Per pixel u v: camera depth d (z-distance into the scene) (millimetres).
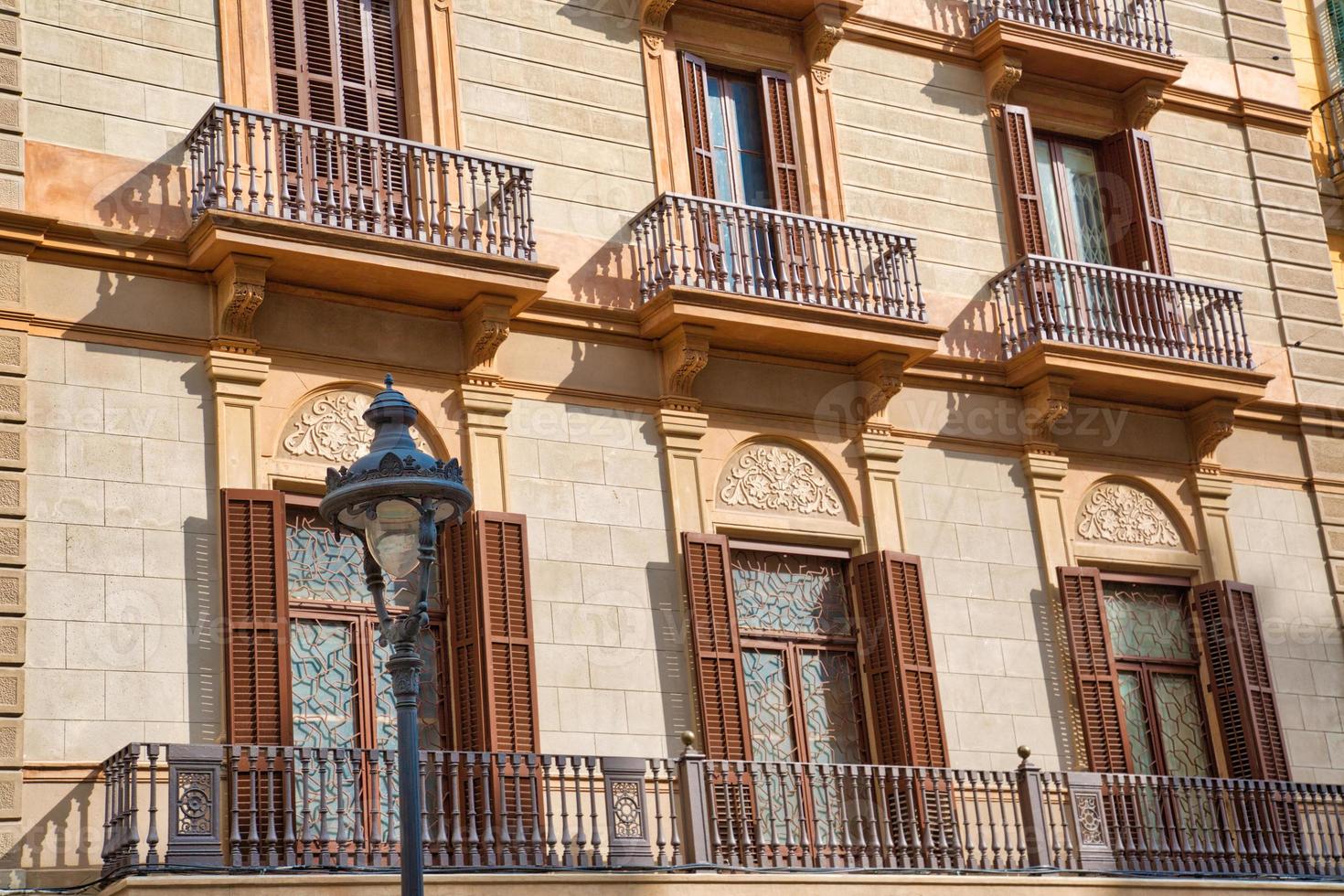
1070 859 16578
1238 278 21328
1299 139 22656
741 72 18984
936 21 20125
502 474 16094
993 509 18578
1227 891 17125
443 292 15961
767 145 18719
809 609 17406
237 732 14070
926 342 17875
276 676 14375
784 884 14828
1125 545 19281
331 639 15211
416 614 10500
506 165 16328
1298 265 21844
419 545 10562
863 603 17438
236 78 15984
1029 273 19000
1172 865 17219
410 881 10008
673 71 18406
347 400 15695
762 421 17547
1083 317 19375
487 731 15070
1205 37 22250
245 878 12781
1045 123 20500
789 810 16594
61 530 14086
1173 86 21594
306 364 15508
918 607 17484
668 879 14328
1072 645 18203
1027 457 18891
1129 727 18750
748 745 16156
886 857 15688
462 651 15461
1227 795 18078
